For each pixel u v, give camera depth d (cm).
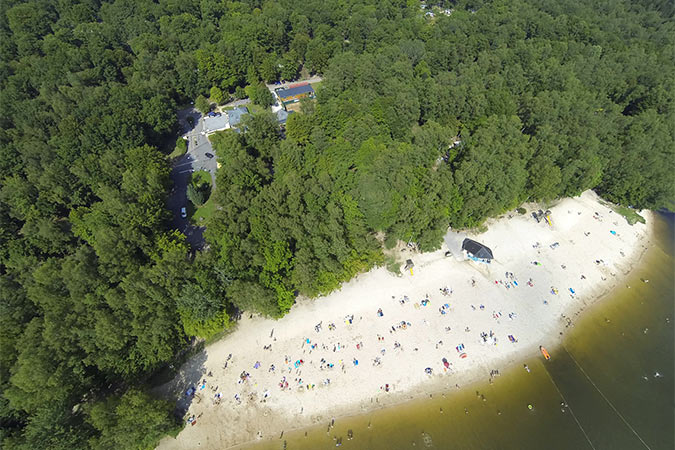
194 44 17150
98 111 11544
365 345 8094
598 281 9575
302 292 8712
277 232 8225
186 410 7250
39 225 8606
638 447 6838
